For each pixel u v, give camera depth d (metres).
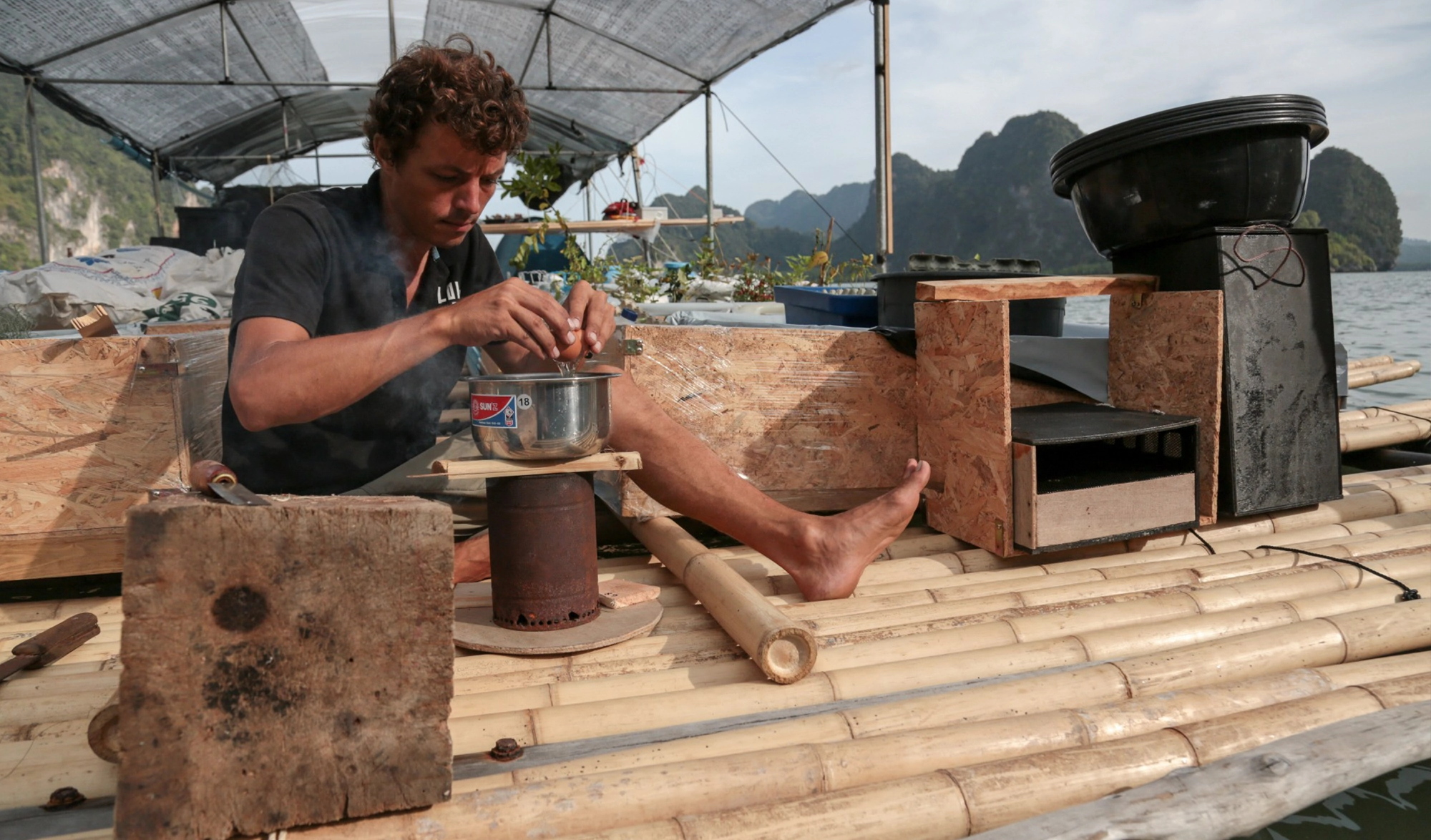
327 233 1.92
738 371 2.51
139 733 1.03
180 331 3.13
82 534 2.05
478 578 2.09
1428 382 6.62
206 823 1.06
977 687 1.57
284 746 1.09
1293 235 2.40
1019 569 2.23
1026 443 2.13
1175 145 2.31
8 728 1.46
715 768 1.28
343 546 1.08
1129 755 1.34
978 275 2.75
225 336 2.53
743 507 2.02
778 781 1.28
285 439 2.02
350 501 1.16
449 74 1.72
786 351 2.53
